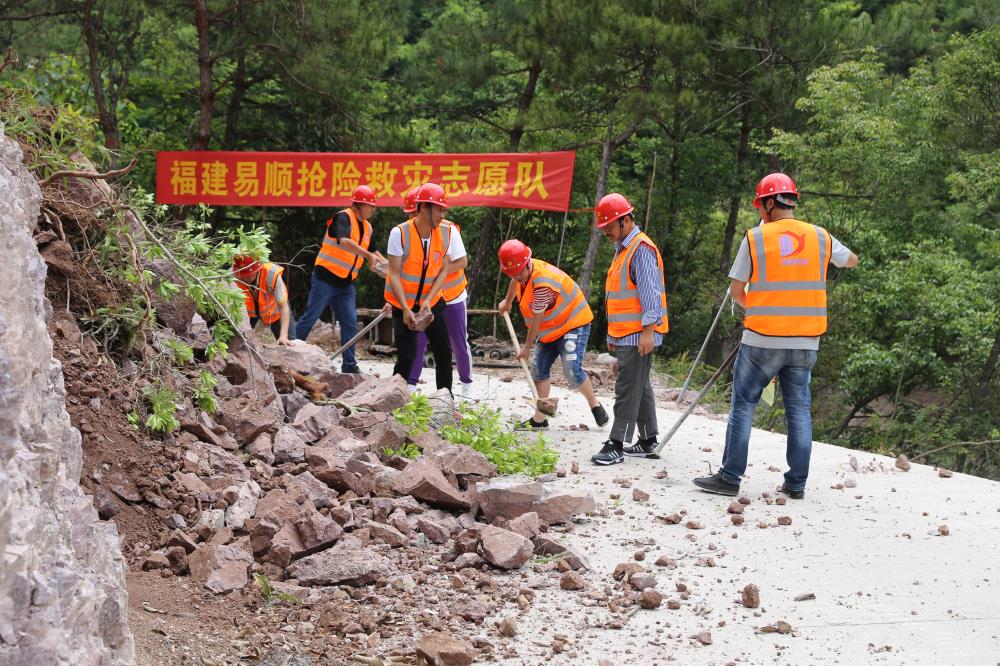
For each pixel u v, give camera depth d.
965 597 4.41
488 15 21.02
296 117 21.06
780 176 6.03
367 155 12.81
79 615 2.44
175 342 5.32
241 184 12.95
